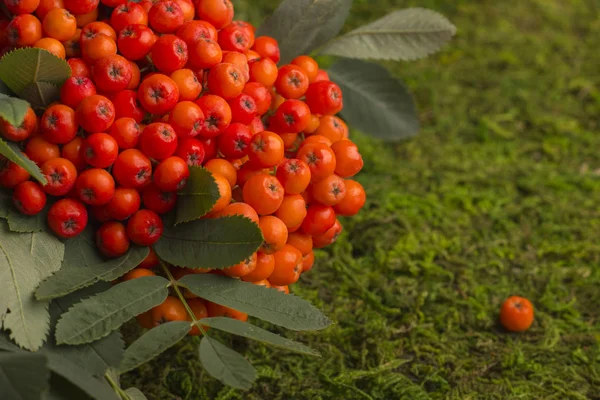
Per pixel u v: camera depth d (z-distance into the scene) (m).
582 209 0.57
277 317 0.44
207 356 0.42
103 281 0.44
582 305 0.52
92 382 0.42
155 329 0.43
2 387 0.41
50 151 0.43
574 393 0.48
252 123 0.45
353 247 0.55
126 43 0.44
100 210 0.44
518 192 0.58
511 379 0.49
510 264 0.54
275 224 0.44
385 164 0.59
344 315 0.51
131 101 0.44
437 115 0.64
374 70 0.53
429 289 0.53
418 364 0.49
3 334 0.42
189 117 0.43
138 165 0.43
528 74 0.69
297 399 0.48
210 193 0.43
